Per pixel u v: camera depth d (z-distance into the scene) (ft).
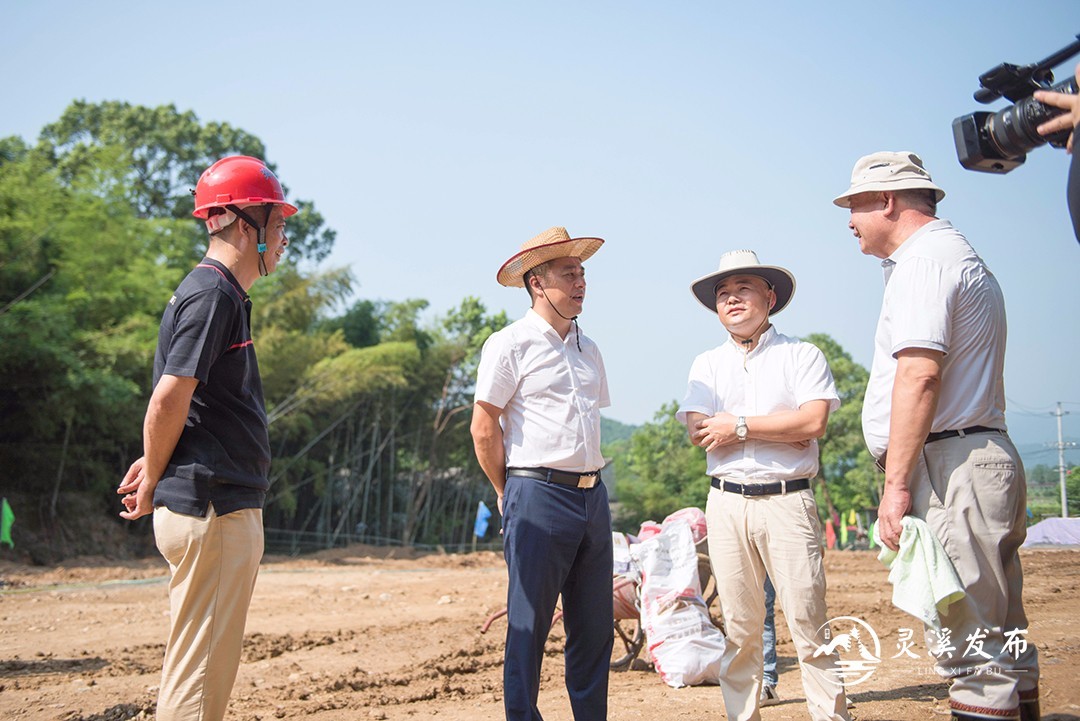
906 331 11.23
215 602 11.30
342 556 85.30
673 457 171.83
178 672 11.19
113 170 86.94
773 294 15.53
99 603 41.75
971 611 11.04
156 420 10.94
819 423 13.85
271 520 106.11
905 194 12.23
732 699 14.42
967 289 11.32
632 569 23.21
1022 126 10.04
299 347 99.09
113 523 82.38
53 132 145.28
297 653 26.58
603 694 13.78
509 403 13.98
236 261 11.96
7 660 25.04
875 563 56.08
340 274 108.68
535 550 13.23
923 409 11.07
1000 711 10.82
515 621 13.28
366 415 117.80
